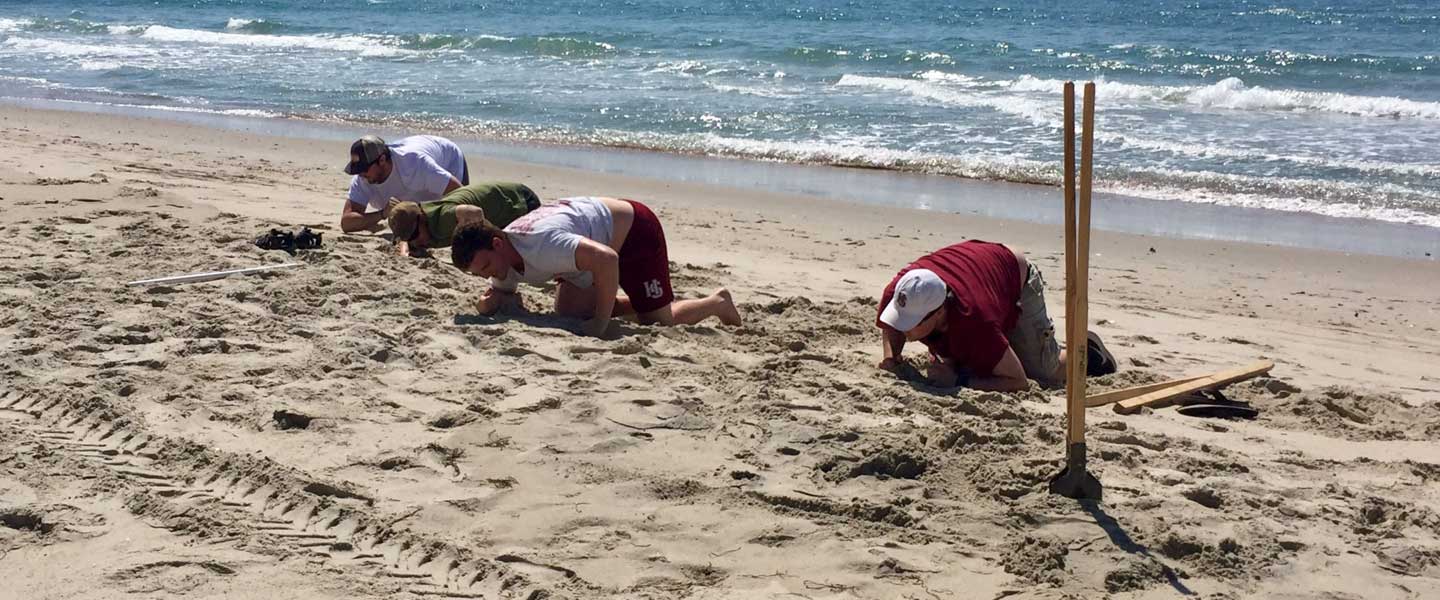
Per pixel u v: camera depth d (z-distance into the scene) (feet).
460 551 12.30
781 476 14.32
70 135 52.19
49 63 85.76
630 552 12.50
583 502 13.50
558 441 15.07
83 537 12.38
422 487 13.74
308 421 15.35
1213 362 23.11
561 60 86.89
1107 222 41.27
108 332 18.65
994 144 55.31
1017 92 71.41
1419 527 14.11
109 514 12.89
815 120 61.31
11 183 32.12
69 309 19.86
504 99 68.44
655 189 45.19
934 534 13.12
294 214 31.60
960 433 15.57
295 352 18.16
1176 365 22.53
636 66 82.53
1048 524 13.44
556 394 16.66
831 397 17.28
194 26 116.98
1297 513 14.15
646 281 20.97
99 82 75.82
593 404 16.21
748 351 19.97
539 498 13.55
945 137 56.85
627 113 63.67
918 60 83.05
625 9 136.56
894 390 17.63
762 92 70.85
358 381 17.02
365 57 89.51
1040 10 128.77
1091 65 80.59
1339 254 36.96
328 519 12.90
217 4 149.89
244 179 40.22
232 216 29.43
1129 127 58.80
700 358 18.94
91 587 11.42
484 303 20.88
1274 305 30.81
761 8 136.36
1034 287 19.43
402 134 57.88
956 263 18.84
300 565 11.98
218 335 18.86
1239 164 50.29
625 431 15.47
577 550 12.49
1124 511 13.80
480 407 16.03
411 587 11.69
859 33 105.81
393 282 22.72
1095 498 14.10
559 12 133.80
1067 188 13.43
